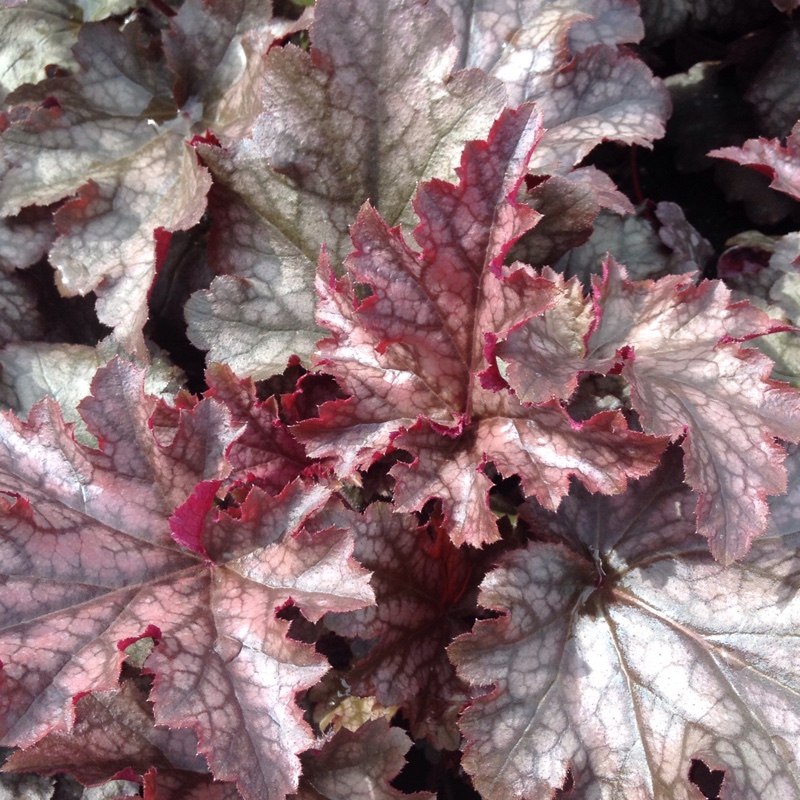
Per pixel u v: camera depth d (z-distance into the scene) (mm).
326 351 245
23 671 208
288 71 261
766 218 354
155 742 238
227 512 249
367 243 235
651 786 235
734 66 379
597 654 249
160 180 303
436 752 276
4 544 218
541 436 235
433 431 243
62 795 260
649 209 342
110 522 228
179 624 219
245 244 275
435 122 261
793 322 295
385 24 259
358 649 265
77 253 289
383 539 245
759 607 247
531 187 273
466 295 239
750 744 236
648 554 259
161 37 327
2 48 346
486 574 248
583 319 246
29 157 306
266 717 208
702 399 233
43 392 292
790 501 251
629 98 292
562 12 298
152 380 289
